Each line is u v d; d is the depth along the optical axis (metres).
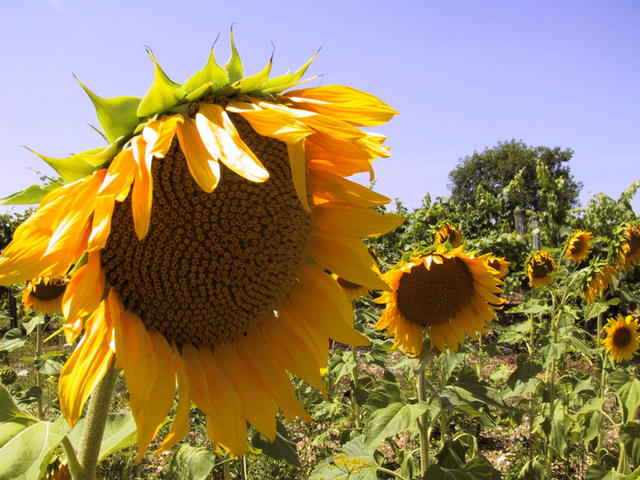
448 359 1.29
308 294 0.46
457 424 1.80
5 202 0.32
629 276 2.54
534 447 1.56
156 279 0.36
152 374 0.33
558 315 1.50
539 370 1.39
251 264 0.38
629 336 1.56
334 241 0.45
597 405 1.29
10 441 0.30
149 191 0.30
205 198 0.37
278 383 0.42
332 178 0.45
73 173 0.33
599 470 1.04
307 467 1.37
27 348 2.39
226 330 0.39
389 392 0.98
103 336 0.32
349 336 0.45
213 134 0.33
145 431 0.32
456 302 1.04
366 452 0.99
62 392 0.30
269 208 0.39
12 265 0.29
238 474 1.26
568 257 1.96
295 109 0.40
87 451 0.34
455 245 2.40
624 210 2.74
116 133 0.33
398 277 1.04
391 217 0.46
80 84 0.32
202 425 1.19
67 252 0.30
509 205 4.50
